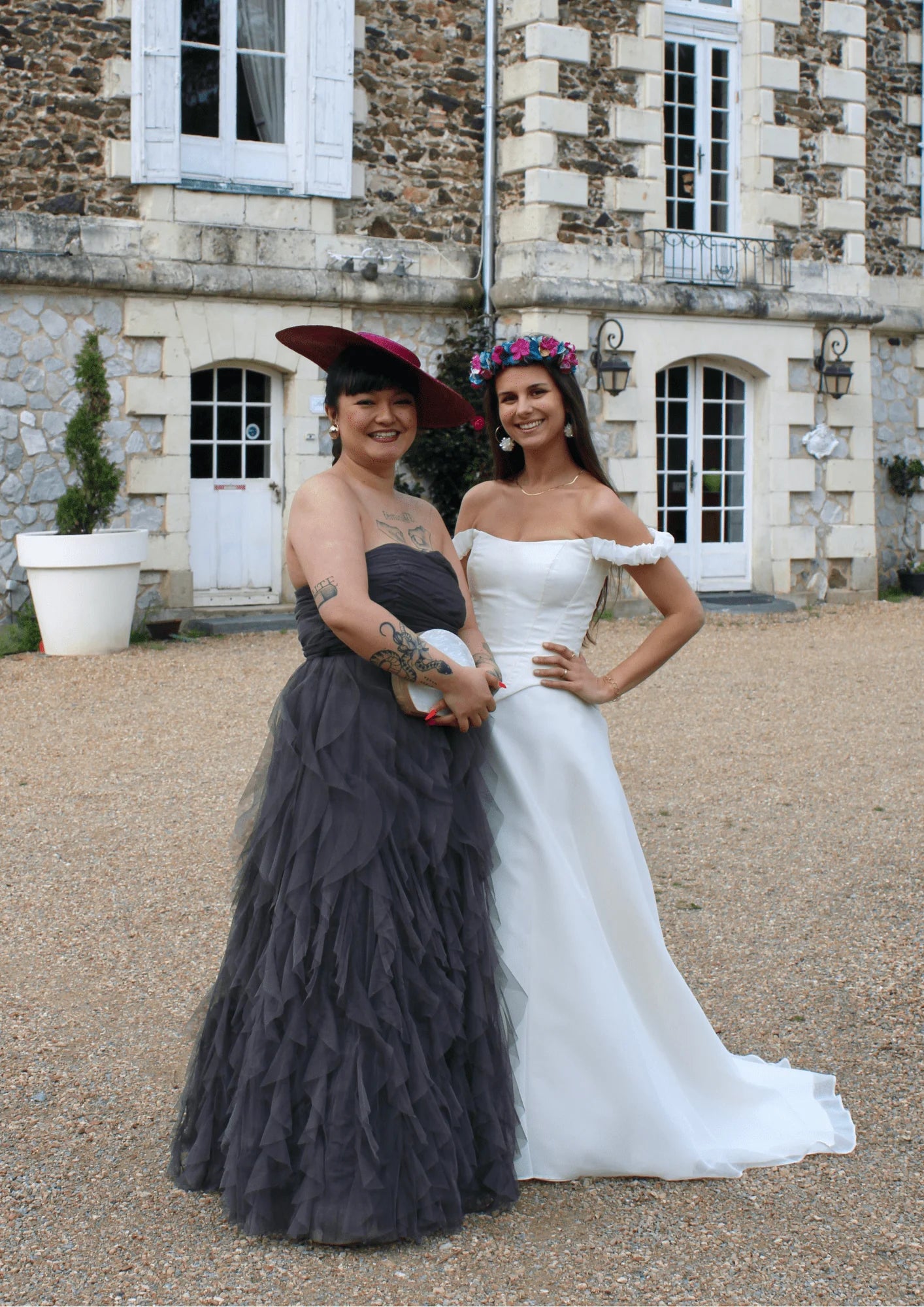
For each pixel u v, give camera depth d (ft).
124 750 20.12
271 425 32.89
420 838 7.87
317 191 31.86
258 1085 7.66
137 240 30.14
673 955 12.29
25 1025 10.82
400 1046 7.60
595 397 34.24
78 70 29.58
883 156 40.37
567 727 8.75
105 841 15.78
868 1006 11.20
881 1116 9.37
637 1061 8.51
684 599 9.09
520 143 33.35
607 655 28.45
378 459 8.30
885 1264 7.54
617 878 8.76
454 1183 7.71
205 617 31.99
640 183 34.42
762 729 22.08
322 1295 7.23
